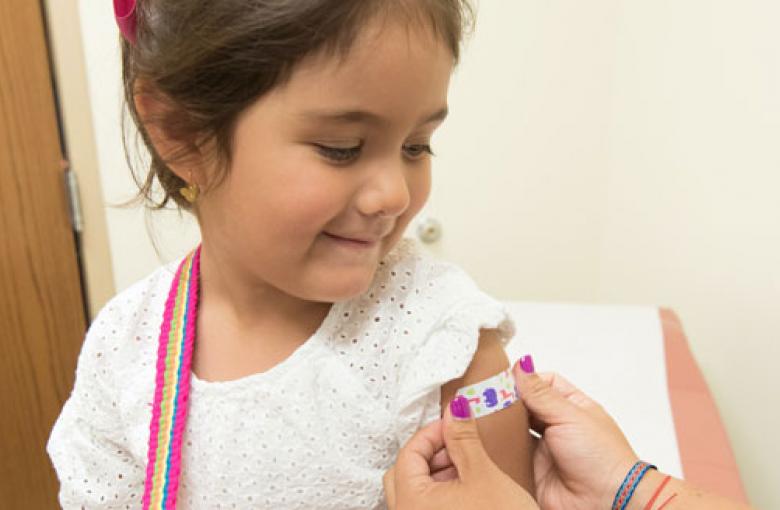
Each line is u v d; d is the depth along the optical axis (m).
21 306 1.08
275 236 0.47
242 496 0.53
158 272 0.63
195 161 0.50
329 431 0.53
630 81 1.24
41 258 1.07
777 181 0.89
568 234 1.36
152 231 1.03
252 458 0.53
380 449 0.53
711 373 1.08
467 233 1.33
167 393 0.55
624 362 0.89
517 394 0.54
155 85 0.50
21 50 0.98
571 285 1.39
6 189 1.02
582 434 0.56
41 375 1.12
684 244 1.13
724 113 1.00
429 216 1.31
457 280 0.54
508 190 1.31
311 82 0.44
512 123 1.27
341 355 0.53
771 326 0.91
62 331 1.12
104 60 1.04
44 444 1.15
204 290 0.59
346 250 0.48
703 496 0.53
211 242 0.55
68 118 1.04
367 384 0.53
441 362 0.51
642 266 1.27
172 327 0.57
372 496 0.53
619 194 1.31
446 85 0.47
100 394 0.59
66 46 1.01
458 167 1.28
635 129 1.25
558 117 1.28
